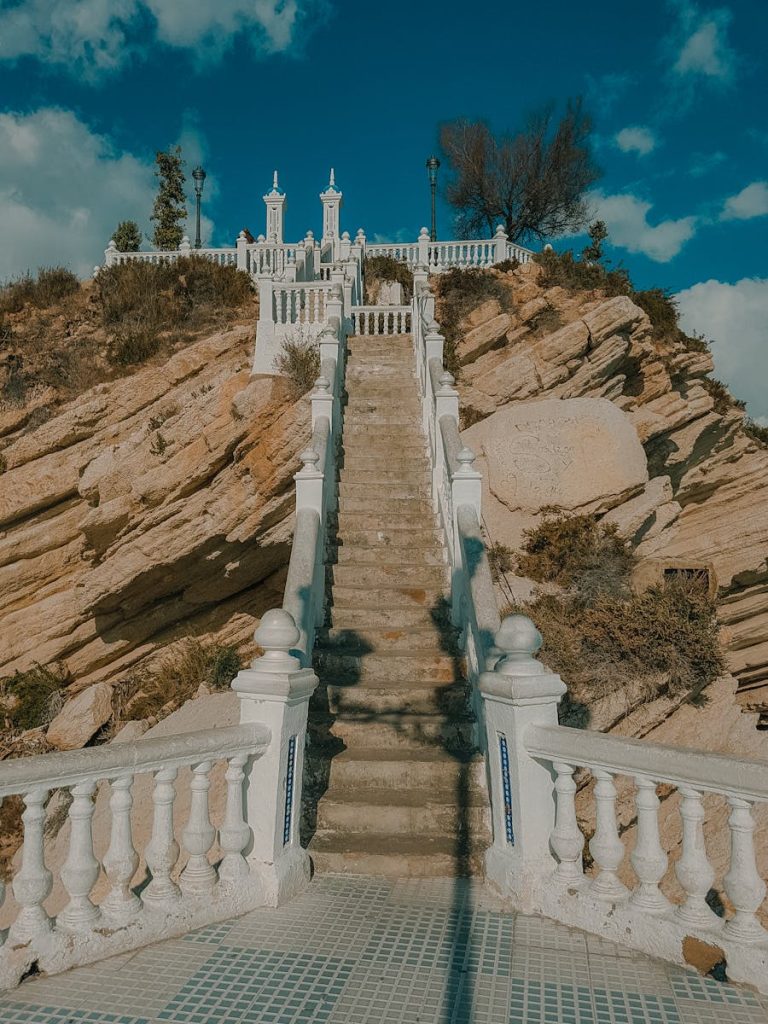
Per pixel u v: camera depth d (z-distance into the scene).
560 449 11.80
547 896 4.59
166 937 4.29
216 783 7.53
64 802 9.59
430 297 13.26
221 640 14.24
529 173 29.78
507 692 4.80
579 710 8.25
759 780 3.63
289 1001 3.68
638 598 9.64
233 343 15.75
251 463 12.41
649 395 16.20
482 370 15.73
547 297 16.97
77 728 12.88
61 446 14.80
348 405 12.43
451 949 4.18
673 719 8.72
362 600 8.48
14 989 3.76
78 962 3.97
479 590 6.62
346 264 19.02
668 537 12.96
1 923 8.29
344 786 6.12
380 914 4.63
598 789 4.46
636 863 4.21
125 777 4.27
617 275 18.11
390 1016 3.55
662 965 3.97
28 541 14.19
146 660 14.34
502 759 4.96
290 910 4.69
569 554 10.82
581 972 3.92
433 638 7.75
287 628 5.09
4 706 13.66
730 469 16.83
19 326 19.14
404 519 9.68
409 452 11.20
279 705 4.89
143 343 17.97
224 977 3.89
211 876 4.59
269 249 22.36
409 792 6.02
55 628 13.99
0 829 10.80
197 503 12.88
